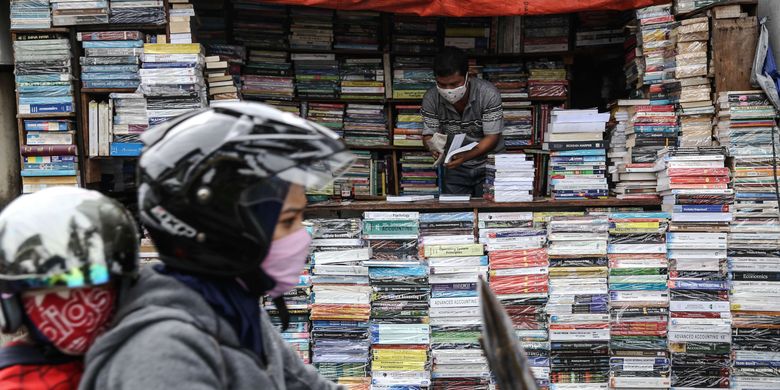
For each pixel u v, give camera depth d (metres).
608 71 6.55
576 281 4.29
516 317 4.30
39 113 4.48
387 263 4.22
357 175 6.28
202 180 1.21
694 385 4.31
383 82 6.23
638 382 4.30
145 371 1.11
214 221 1.22
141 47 4.45
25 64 4.46
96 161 4.82
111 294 1.25
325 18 6.15
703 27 4.44
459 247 4.25
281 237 1.32
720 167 4.26
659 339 4.31
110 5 4.43
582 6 4.60
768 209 4.24
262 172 1.23
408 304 4.25
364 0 4.56
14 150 5.12
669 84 4.60
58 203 1.19
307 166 1.29
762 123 4.29
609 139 4.76
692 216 4.26
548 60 6.35
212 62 4.61
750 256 4.26
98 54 4.46
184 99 4.41
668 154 4.28
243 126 1.25
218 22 6.17
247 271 1.26
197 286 1.26
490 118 5.14
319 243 4.22
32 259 1.14
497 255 4.27
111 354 1.16
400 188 6.36
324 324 4.27
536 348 4.31
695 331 4.28
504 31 6.26
